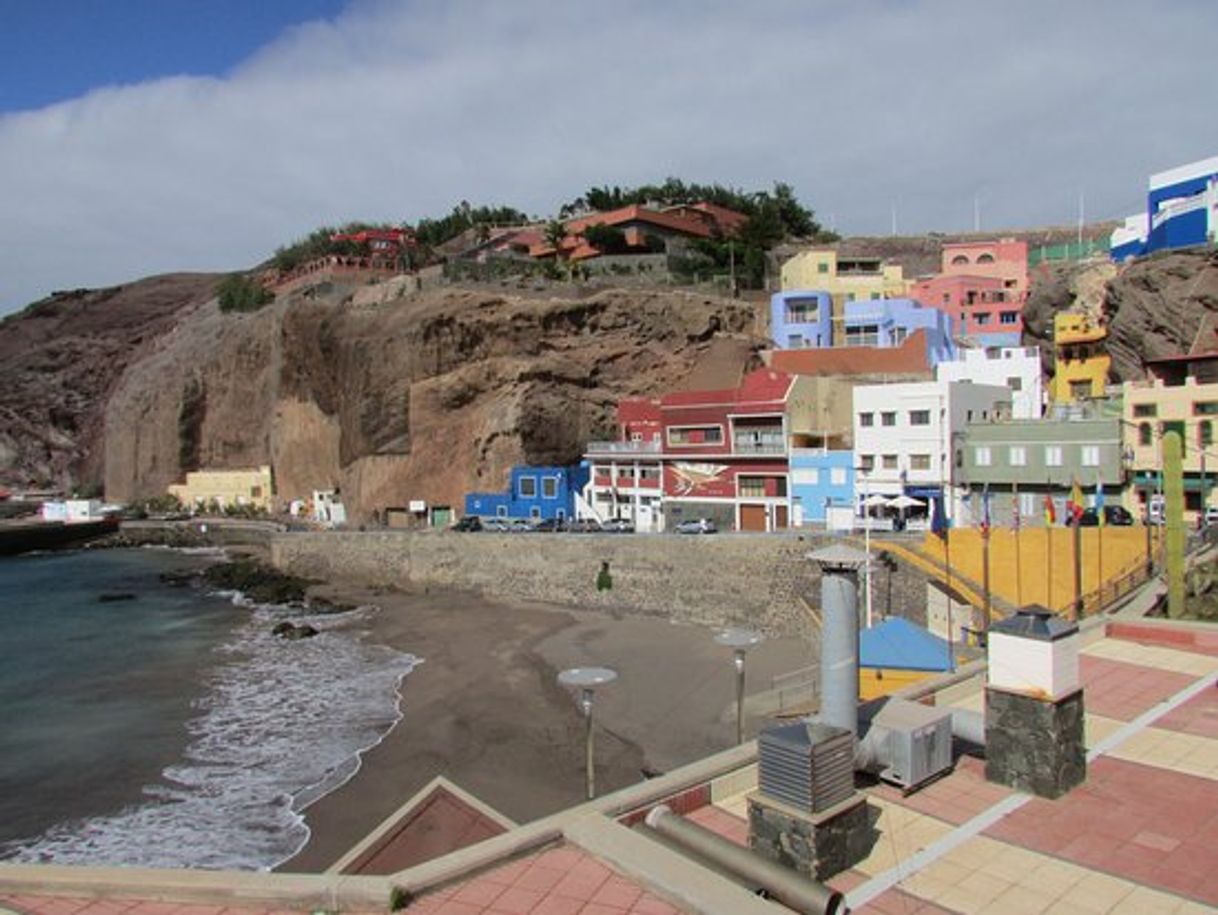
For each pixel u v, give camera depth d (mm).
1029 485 49594
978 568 41062
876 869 10711
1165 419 48625
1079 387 66375
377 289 99688
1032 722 12547
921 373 69188
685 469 62719
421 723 36438
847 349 72125
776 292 94188
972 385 53375
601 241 102500
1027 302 84000
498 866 10438
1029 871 10633
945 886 10344
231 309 130000
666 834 11117
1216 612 24125
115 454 132625
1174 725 14977
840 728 11148
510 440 78438
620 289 86500
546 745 33188
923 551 42750
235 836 27312
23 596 72000
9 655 51562
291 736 35969
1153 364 51188
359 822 27953
